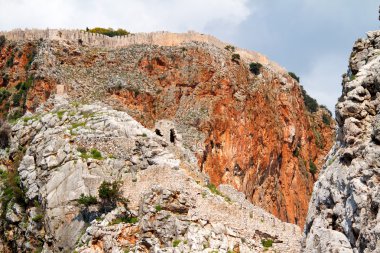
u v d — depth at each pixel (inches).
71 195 2822.3
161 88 4793.3
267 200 4869.6
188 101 4751.5
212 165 4539.9
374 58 2192.4
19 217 2997.0
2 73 4940.9
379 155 1936.5
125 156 2903.5
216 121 4685.0
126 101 4670.3
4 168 3275.1
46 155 3026.6
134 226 2556.6
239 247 2436.0
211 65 4884.4
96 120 3110.2
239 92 4896.7
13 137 3334.2
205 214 2511.1
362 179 1939.0
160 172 2667.3
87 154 2955.2
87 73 4835.1
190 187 2610.7
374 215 1850.4
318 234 2009.1
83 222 2733.8
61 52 4909.0
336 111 2133.4
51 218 2822.3
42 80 4694.9
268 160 4916.3
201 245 2411.4
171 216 2504.9
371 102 2069.4
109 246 2536.9
